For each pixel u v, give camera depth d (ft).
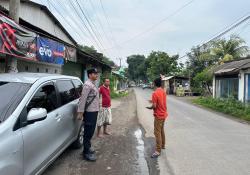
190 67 154.92
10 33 24.48
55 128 17.52
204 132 34.73
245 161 22.58
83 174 18.71
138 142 28.32
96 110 21.44
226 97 81.05
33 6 59.41
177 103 84.74
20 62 36.65
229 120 48.39
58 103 18.86
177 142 28.50
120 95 113.80
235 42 114.42
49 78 18.43
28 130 13.93
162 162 21.79
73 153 23.09
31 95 15.21
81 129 24.11
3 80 16.17
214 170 20.26
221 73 78.48
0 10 27.25
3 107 13.93
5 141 12.05
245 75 67.26
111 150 24.84
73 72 62.85
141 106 71.20
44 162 15.89
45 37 33.88
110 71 113.39
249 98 66.03
